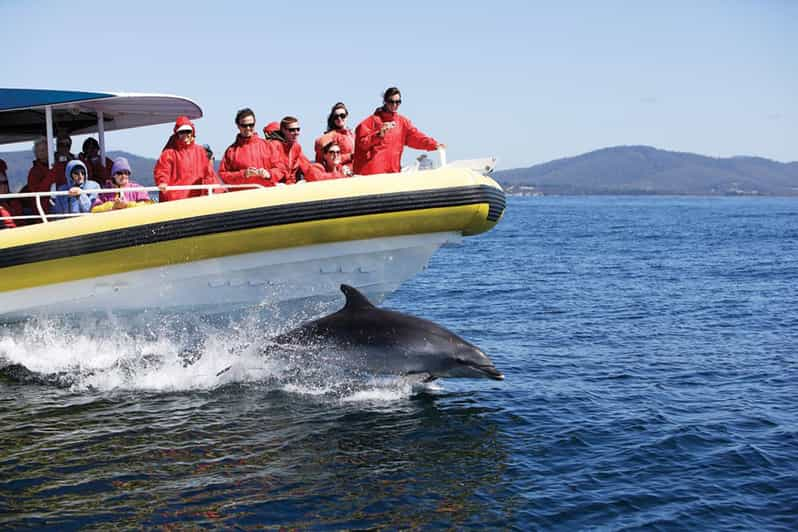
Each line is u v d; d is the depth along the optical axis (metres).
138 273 8.94
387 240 8.95
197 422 7.54
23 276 9.04
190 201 8.74
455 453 6.86
